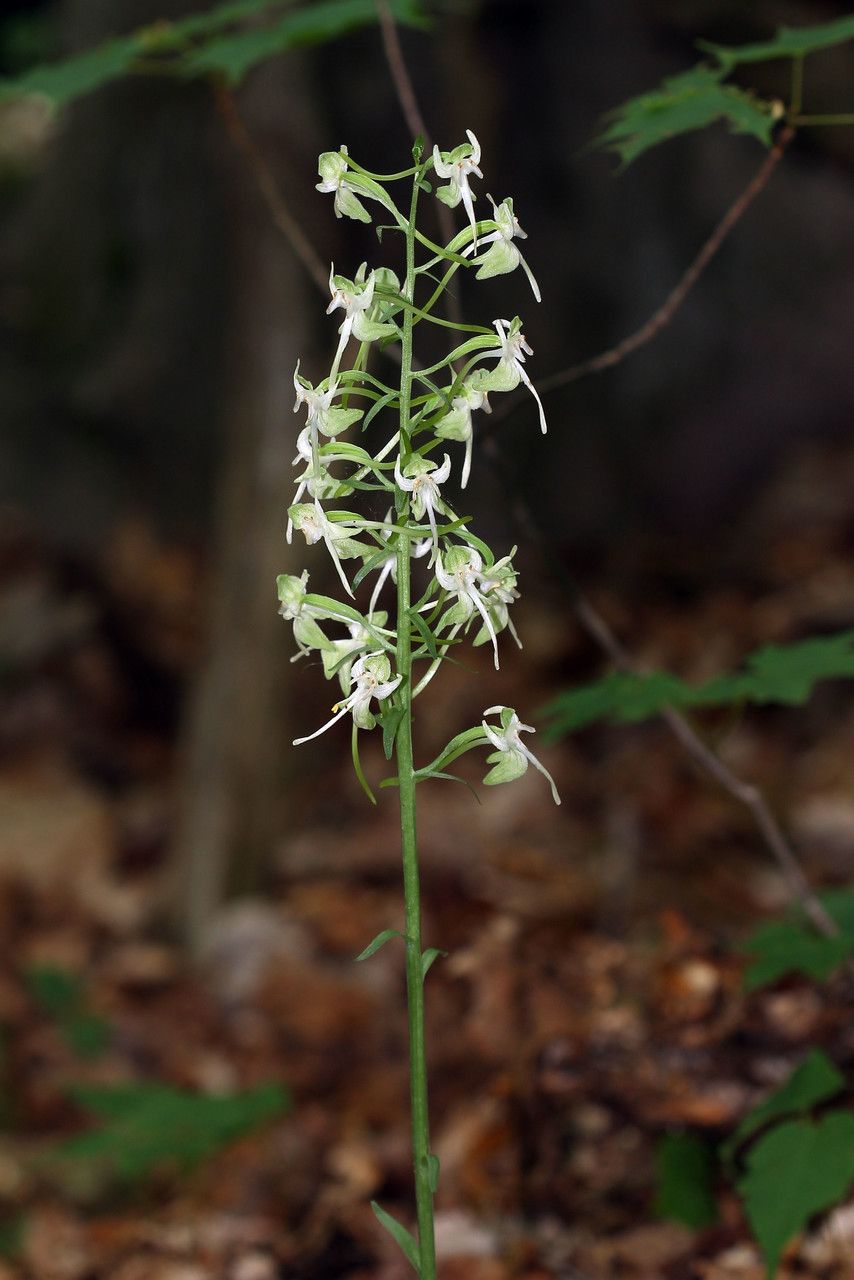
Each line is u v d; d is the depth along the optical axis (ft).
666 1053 11.10
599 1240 10.90
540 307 31.45
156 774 26.35
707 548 30.37
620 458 31.60
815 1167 8.71
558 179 31.55
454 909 17.87
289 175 19.16
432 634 5.69
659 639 27.27
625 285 31.86
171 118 32.01
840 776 21.21
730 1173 10.11
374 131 28.40
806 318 32.04
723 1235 10.66
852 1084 10.27
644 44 30.81
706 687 9.75
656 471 31.63
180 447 31.50
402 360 5.70
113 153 32.63
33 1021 18.44
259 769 20.77
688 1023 11.17
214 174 31.48
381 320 5.69
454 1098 14.19
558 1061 11.44
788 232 31.96
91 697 28.07
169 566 30.09
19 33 43.39
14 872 22.59
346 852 21.21
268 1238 13.33
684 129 8.87
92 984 19.49
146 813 24.72
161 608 29.43
